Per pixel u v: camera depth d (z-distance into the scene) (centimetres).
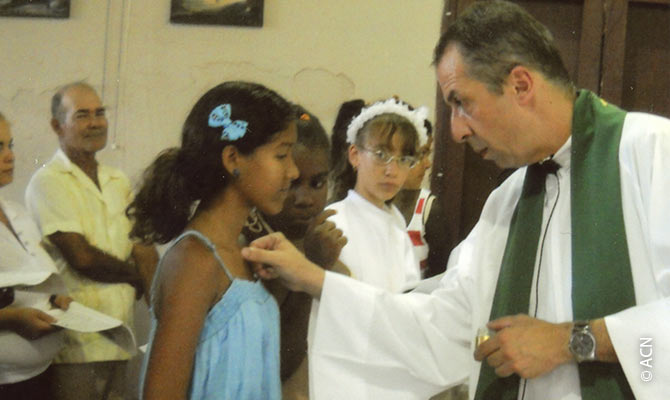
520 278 169
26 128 256
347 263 199
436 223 219
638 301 155
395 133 204
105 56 270
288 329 190
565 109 167
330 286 171
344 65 276
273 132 159
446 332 179
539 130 164
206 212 159
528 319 154
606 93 295
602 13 294
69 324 209
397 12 278
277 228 191
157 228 163
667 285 149
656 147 156
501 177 256
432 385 177
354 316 173
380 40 277
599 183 162
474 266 181
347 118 208
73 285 220
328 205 203
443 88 167
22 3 266
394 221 208
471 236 189
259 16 273
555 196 171
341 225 201
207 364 149
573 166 166
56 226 221
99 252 222
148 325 226
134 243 225
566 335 150
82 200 226
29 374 206
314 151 196
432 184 276
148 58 272
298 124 197
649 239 154
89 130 235
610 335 146
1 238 212
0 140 233
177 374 144
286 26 275
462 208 278
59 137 233
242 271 161
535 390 165
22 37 267
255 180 158
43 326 206
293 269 170
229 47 274
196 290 148
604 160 163
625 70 300
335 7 276
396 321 175
